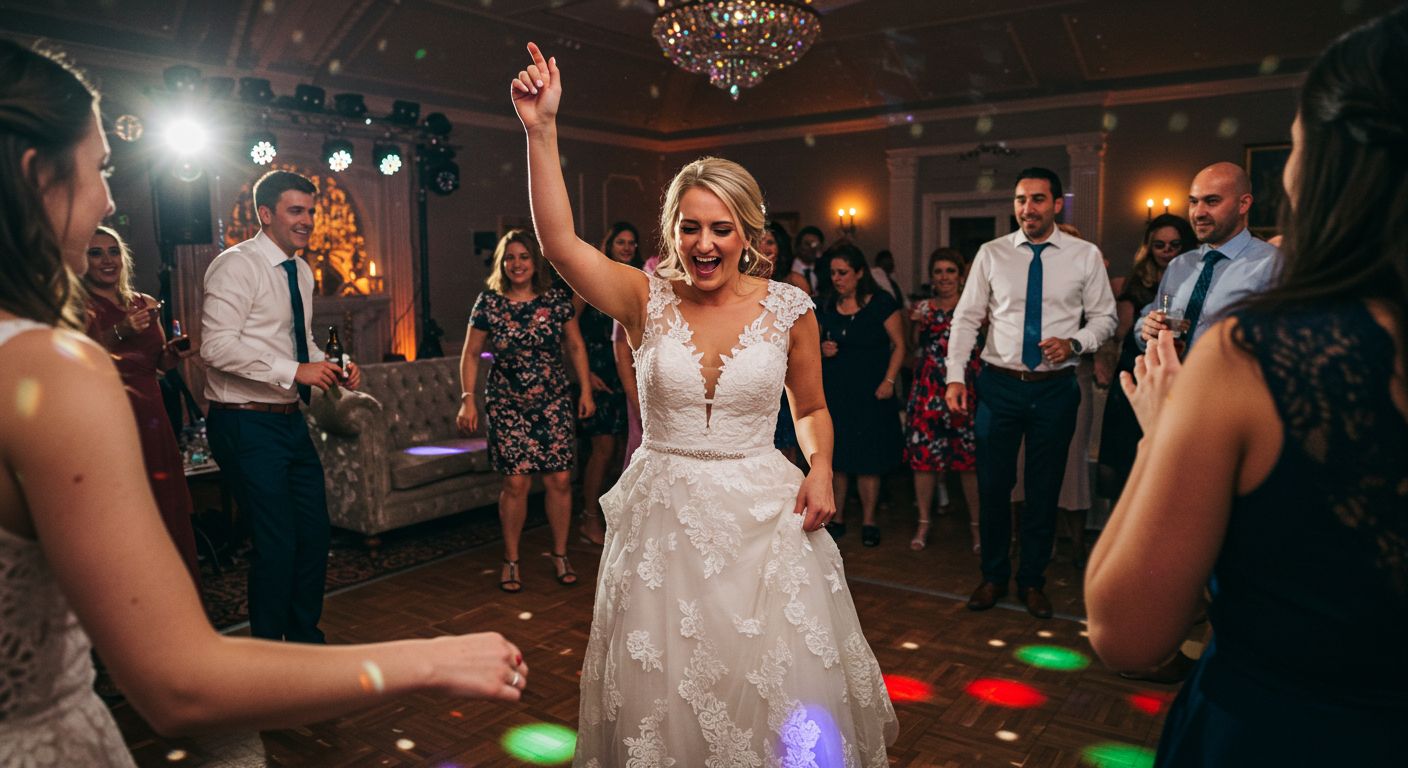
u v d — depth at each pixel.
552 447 3.99
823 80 11.27
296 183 2.98
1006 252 3.58
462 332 10.58
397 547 4.74
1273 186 9.21
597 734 2.00
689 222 1.96
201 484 4.47
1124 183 10.07
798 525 1.98
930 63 10.39
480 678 0.83
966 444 4.50
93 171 0.84
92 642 0.72
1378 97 0.72
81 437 0.70
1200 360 0.79
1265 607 0.79
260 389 2.89
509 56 10.02
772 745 1.84
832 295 4.71
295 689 0.75
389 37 8.95
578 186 11.88
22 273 0.77
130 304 3.00
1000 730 2.69
